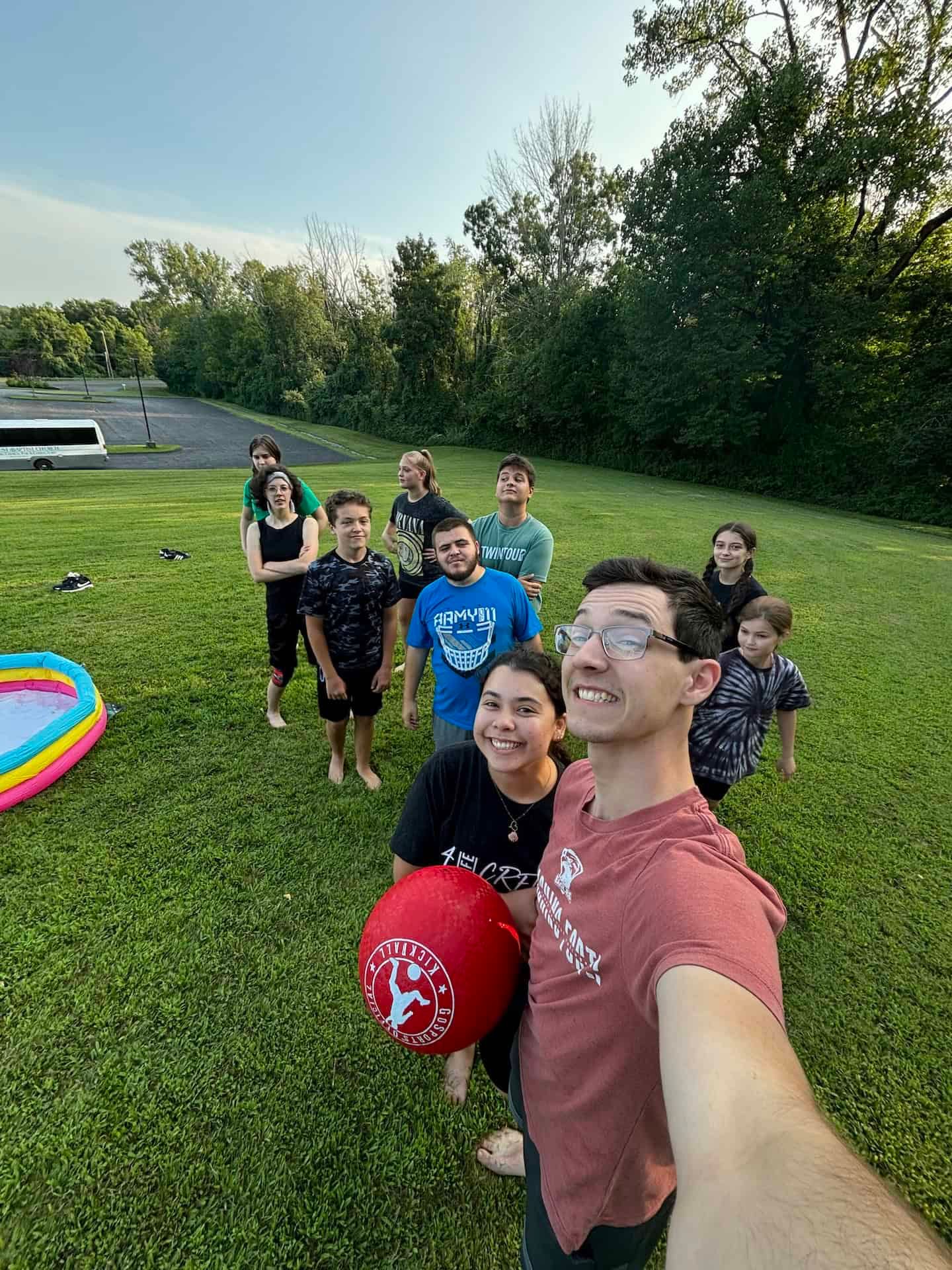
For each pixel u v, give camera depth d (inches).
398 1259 61.4
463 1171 68.5
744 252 785.6
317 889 108.7
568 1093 37.6
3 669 180.4
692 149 807.1
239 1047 80.7
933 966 97.8
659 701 33.8
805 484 868.6
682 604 34.0
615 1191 37.3
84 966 91.4
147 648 213.9
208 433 1459.2
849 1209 17.8
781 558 415.2
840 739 173.8
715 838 33.6
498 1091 76.4
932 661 241.3
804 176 730.8
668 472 1024.2
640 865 33.5
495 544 134.8
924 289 735.1
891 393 801.6
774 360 808.3
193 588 285.6
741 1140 21.9
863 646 254.5
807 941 101.8
